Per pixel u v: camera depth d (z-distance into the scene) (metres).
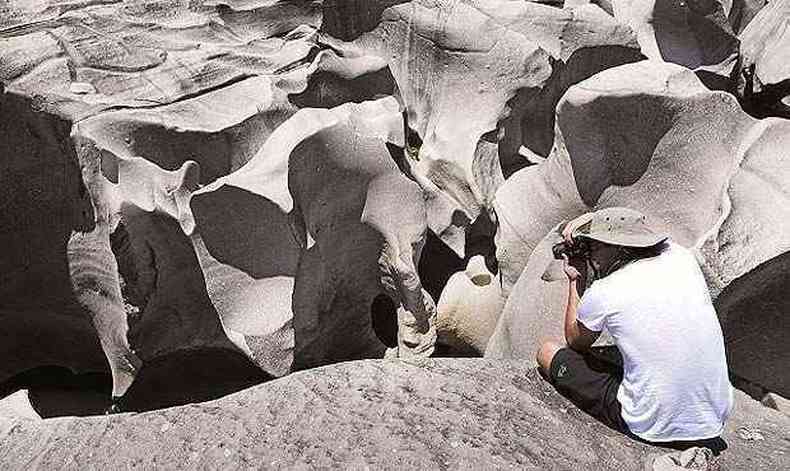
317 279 4.29
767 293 3.97
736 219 3.91
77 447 3.23
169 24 4.82
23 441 3.34
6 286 4.51
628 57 5.73
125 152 4.07
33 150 4.25
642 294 3.03
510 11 5.43
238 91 4.49
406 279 4.44
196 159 4.29
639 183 4.38
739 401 3.83
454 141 5.09
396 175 4.46
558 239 4.35
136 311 4.00
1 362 4.66
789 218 3.90
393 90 5.26
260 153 4.15
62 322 4.55
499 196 4.70
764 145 4.17
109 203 3.94
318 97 4.82
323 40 5.23
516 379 3.42
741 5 6.82
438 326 4.68
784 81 5.68
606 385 3.22
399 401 3.23
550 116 5.50
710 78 6.11
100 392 4.61
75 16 4.62
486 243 5.05
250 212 3.98
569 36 5.45
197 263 3.96
